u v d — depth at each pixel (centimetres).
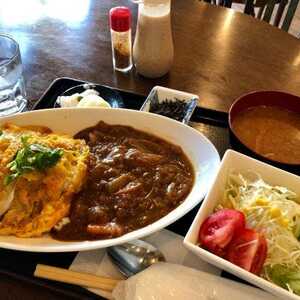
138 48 49
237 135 40
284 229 31
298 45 57
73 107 41
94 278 30
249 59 55
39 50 55
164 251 32
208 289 28
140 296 27
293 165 35
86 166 36
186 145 39
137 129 41
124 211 34
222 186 34
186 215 35
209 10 64
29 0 66
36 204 33
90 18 62
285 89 50
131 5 65
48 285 30
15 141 36
